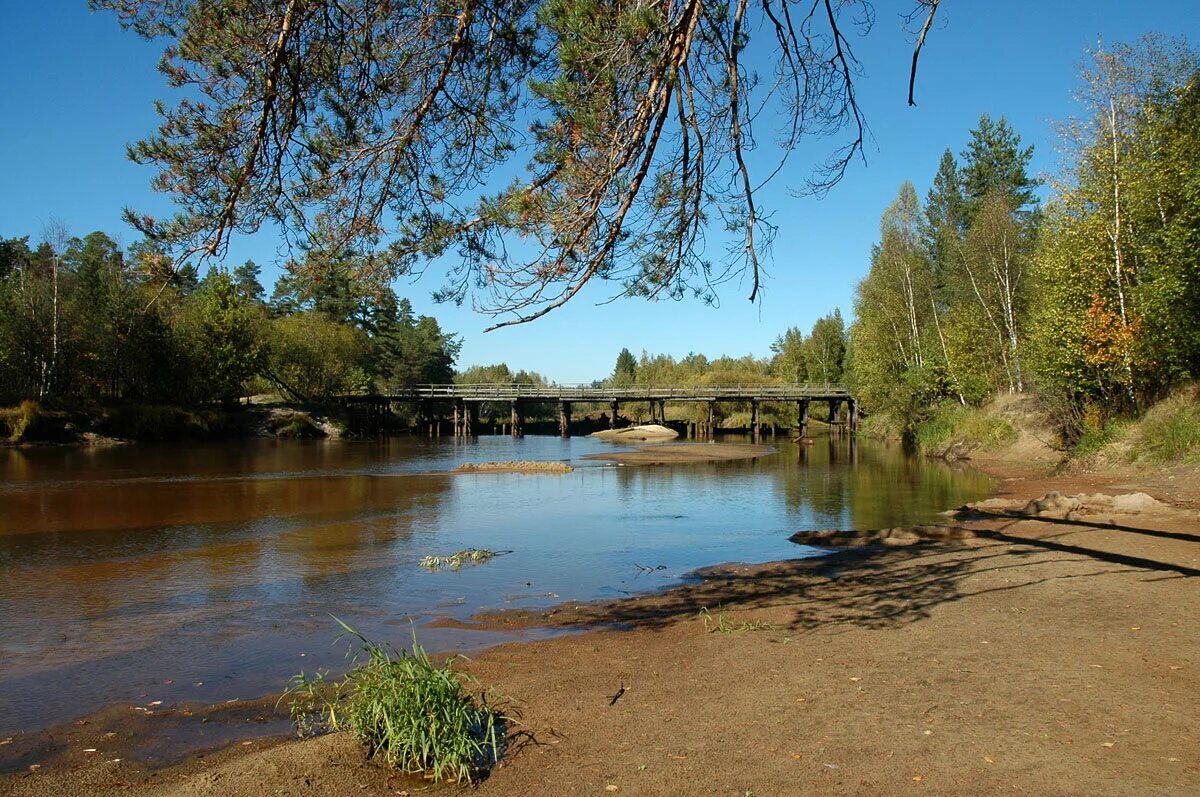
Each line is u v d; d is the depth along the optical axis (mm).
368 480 27828
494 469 32281
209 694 7020
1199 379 22344
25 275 43781
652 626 9109
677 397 62375
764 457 40281
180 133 5277
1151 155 22859
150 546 14891
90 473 28562
